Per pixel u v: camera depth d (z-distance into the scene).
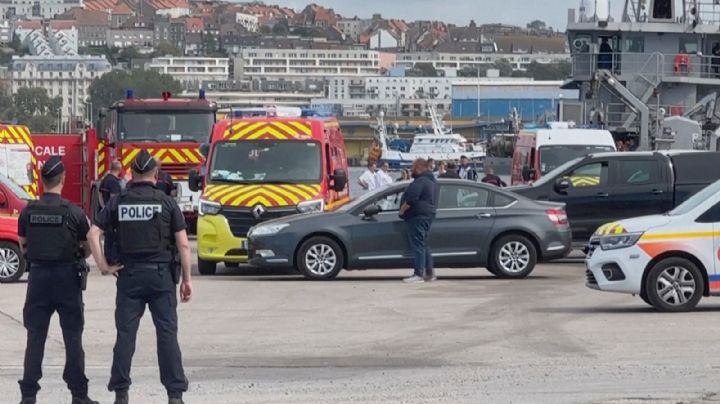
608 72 59.00
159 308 14.00
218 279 28.97
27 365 14.27
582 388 15.13
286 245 28.09
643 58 61.38
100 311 22.95
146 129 42.34
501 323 20.94
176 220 14.02
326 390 15.24
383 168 42.28
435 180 27.34
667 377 15.77
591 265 22.34
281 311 22.81
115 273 14.08
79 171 49.50
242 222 29.81
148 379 16.17
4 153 43.53
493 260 28.20
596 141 41.34
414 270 28.09
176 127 42.50
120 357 13.92
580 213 32.56
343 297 24.89
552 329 20.12
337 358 17.72
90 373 16.83
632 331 19.70
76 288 14.28
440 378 16.00
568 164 33.00
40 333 14.32
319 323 21.17
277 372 16.62
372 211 27.98
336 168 32.97
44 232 14.16
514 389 15.14
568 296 24.83
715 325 20.20
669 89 61.75
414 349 18.42
